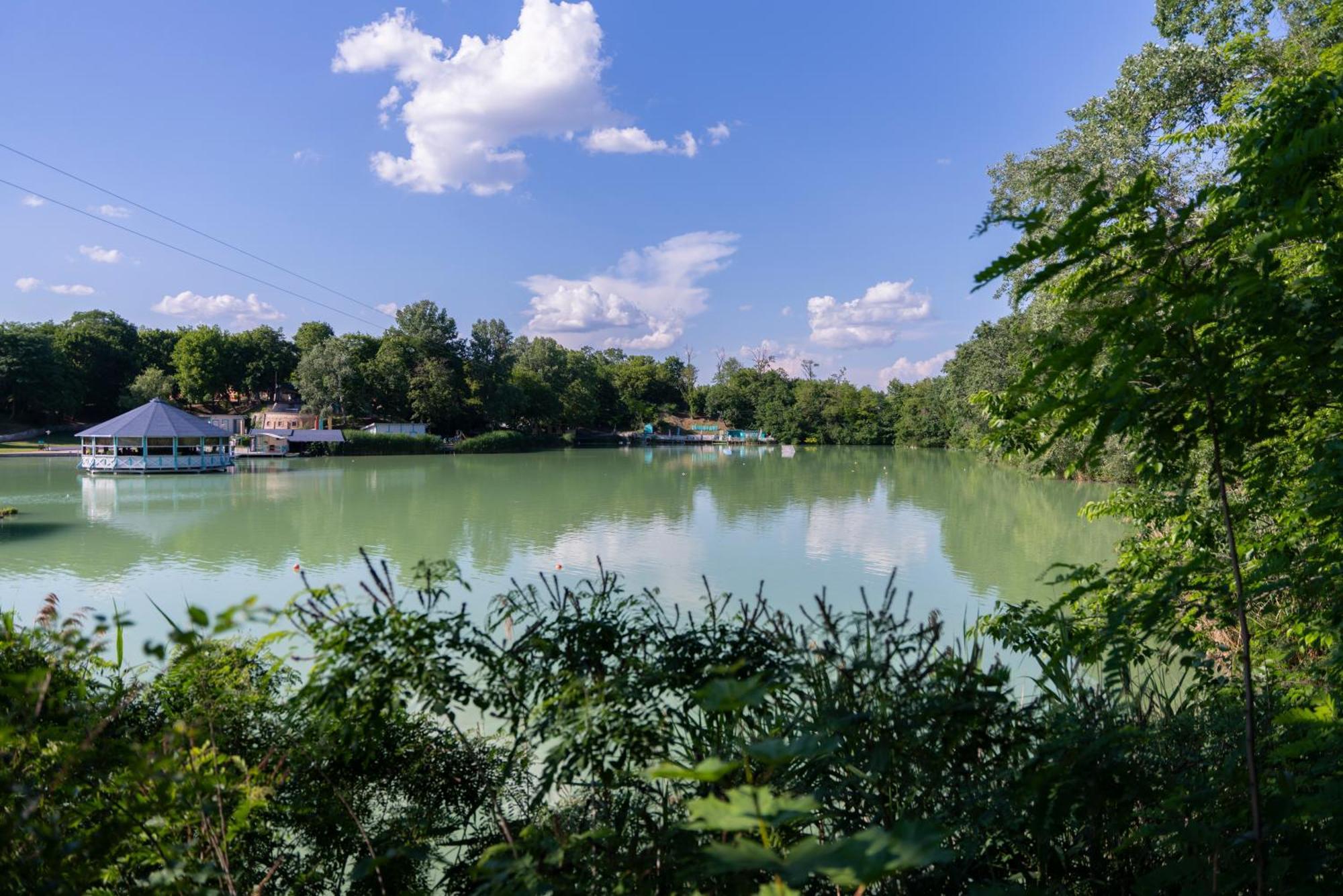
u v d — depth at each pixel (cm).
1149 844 181
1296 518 245
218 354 8094
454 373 7838
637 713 180
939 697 164
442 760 227
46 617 178
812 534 2027
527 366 9538
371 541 1961
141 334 8512
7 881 117
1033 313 1023
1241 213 145
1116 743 164
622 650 206
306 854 204
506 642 217
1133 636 196
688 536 1995
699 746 186
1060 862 171
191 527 2261
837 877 70
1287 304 142
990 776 164
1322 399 151
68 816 132
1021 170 1683
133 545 1930
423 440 6969
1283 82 198
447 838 216
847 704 172
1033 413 146
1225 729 208
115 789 138
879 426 9681
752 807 83
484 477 4312
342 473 4566
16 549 1872
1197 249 151
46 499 3089
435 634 197
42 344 6900
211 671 200
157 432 4534
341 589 201
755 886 125
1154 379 146
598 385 10781
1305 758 179
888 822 154
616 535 2034
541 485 3725
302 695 188
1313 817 143
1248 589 191
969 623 873
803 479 4134
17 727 132
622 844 140
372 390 7669
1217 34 1340
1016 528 2088
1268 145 171
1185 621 201
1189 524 299
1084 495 2942
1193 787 163
